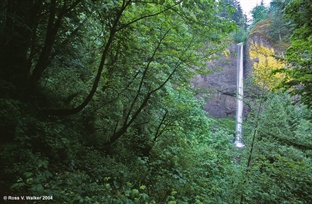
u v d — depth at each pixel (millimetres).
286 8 5840
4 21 4012
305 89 5203
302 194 6047
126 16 6059
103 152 6293
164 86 7906
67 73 7121
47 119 5141
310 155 8758
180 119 8742
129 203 3818
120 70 7105
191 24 5590
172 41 6793
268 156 7867
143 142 8523
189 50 6945
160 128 9594
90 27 6965
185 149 9398
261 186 6012
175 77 7500
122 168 5535
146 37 6910
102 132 7172
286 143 8188
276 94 7453
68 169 4301
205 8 5121
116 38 6402
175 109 8594
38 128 4277
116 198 3949
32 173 3234
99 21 6273
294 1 5602
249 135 7664
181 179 6250
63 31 6039
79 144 5312
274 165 7090
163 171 6875
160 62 7465
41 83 6797
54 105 6059
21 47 4922
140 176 5652
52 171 3883
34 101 5301
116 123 7312
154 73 7340
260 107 7508
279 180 6465
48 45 4781
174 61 7418
